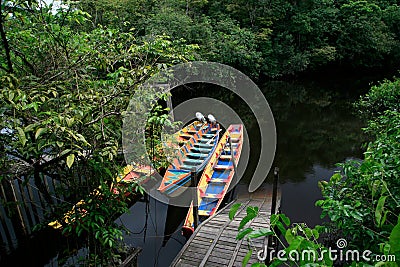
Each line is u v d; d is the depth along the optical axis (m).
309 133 8.87
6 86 1.77
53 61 2.48
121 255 2.82
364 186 2.57
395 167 2.39
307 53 16.78
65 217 2.63
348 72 18.97
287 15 16.42
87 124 1.99
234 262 3.40
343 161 6.95
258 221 4.24
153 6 12.92
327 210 2.50
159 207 5.23
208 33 12.23
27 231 3.73
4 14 2.17
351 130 8.91
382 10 17.34
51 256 3.63
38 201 3.96
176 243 4.40
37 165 2.20
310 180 6.13
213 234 3.94
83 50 2.65
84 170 2.42
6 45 1.96
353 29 16.70
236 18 15.82
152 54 3.20
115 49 2.79
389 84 8.80
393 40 17.41
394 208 2.28
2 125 1.64
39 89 1.97
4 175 2.11
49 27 2.44
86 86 2.31
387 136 3.05
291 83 17.02
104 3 9.98
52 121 1.73
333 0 17.59
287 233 1.15
